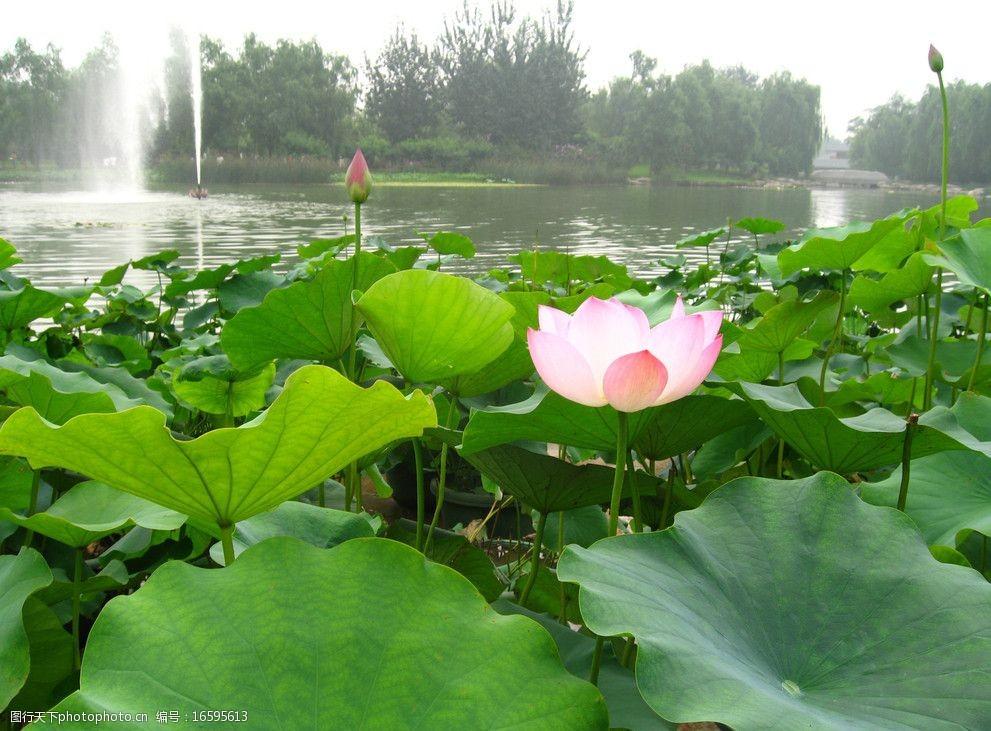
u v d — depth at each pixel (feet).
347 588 2.87
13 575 4.09
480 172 169.17
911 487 5.14
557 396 4.29
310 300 5.92
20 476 5.74
